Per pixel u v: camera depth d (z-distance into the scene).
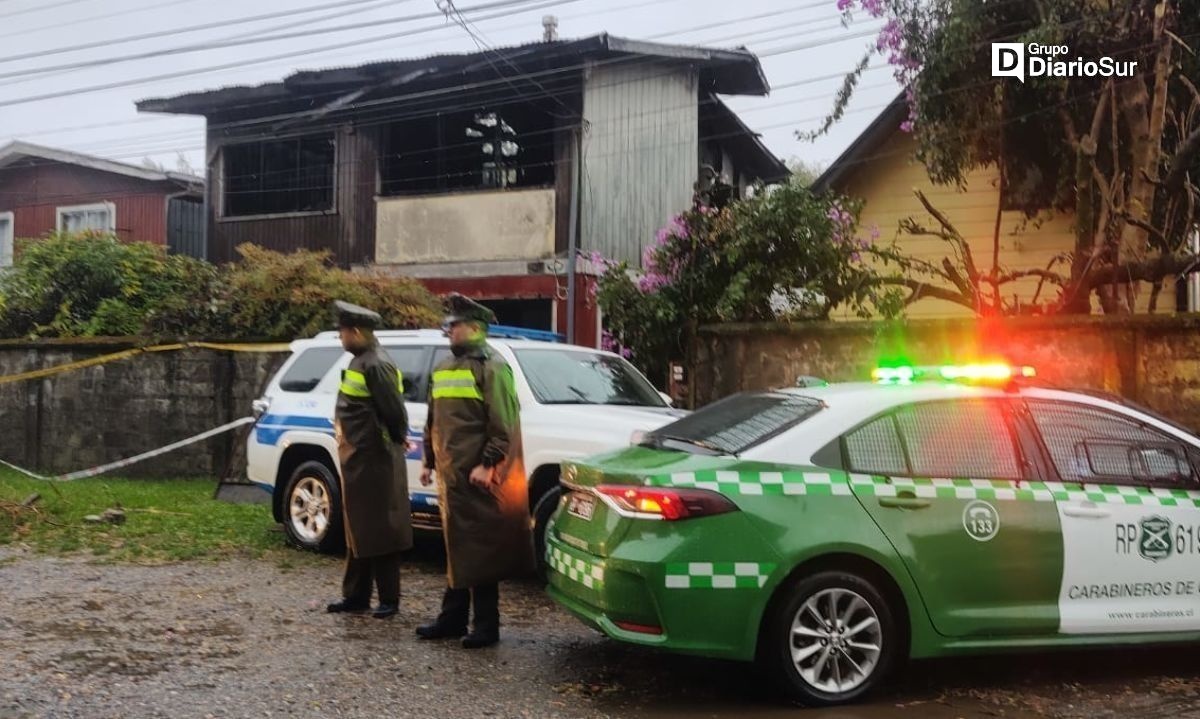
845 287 10.17
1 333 13.82
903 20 11.48
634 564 4.46
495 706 4.54
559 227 16.42
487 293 16.75
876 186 14.51
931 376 5.34
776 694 4.71
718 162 20.75
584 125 16.39
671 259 10.26
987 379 5.12
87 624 5.74
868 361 9.12
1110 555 4.91
